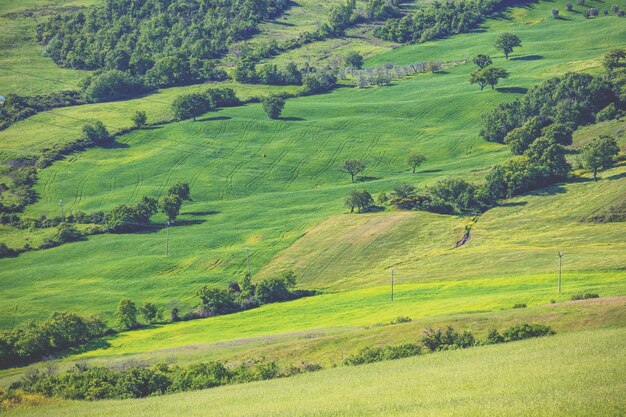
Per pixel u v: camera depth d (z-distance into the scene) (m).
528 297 126.19
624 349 79.88
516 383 70.06
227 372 100.75
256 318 149.00
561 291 128.25
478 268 158.75
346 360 97.50
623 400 60.31
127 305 155.12
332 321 135.50
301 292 164.50
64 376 105.31
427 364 85.31
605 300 104.44
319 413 68.06
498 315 105.12
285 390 82.25
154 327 154.00
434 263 168.88
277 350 110.25
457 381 74.25
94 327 150.50
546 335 94.81
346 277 171.25
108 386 99.06
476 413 60.62
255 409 74.00
